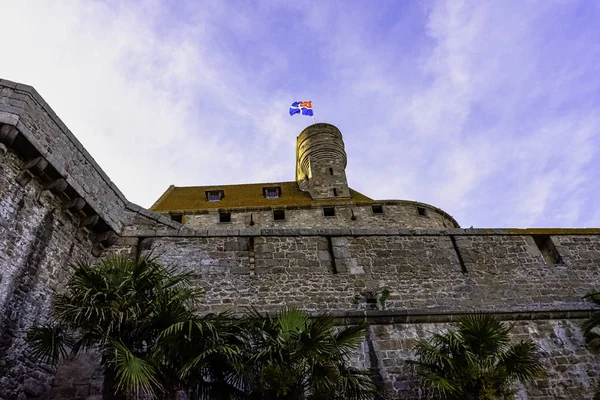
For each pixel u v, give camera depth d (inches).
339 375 294.2
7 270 324.2
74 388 351.6
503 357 337.1
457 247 470.9
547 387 375.9
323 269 440.8
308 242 457.4
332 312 404.8
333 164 1127.6
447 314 408.5
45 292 357.1
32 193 359.3
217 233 452.4
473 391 314.2
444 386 308.5
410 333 396.2
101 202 420.5
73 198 388.8
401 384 367.2
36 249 353.7
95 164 424.2
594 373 386.6
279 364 278.8
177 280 316.8
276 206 911.7
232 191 1038.4
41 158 353.7
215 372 303.9
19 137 341.1
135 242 439.8
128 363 250.8
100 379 355.6
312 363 282.7
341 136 1212.5
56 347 284.7
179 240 446.0
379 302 422.0
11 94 354.9
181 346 277.0
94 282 284.8
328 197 1040.2
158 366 267.7
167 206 941.8
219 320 297.0
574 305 432.8
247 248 446.3
